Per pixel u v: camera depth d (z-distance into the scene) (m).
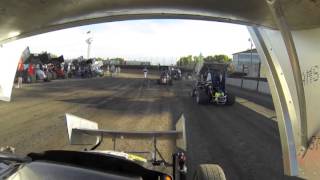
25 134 7.04
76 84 24.48
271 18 2.36
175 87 25.97
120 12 2.66
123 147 5.68
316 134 2.47
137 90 21.47
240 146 6.64
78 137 3.53
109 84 26.31
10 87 2.53
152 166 3.50
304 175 2.53
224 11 2.53
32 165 1.91
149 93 19.39
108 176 1.90
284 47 2.52
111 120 9.38
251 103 15.50
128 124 8.87
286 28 2.14
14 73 2.54
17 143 6.26
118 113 10.78
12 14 2.13
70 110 11.03
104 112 10.88
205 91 14.14
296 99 2.52
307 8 2.08
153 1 2.38
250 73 30.59
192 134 7.77
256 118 10.77
